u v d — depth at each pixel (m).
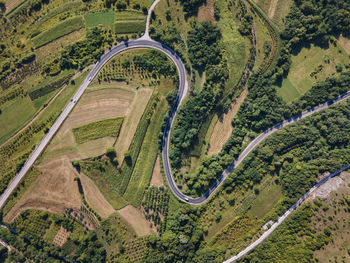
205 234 92.56
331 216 82.12
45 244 87.12
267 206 92.38
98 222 89.38
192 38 92.38
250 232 90.50
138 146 92.25
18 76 91.56
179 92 94.25
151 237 88.56
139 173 92.44
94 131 90.56
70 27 92.12
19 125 90.56
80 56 90.88
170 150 94.19
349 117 93.12
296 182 89.81
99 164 89.88
